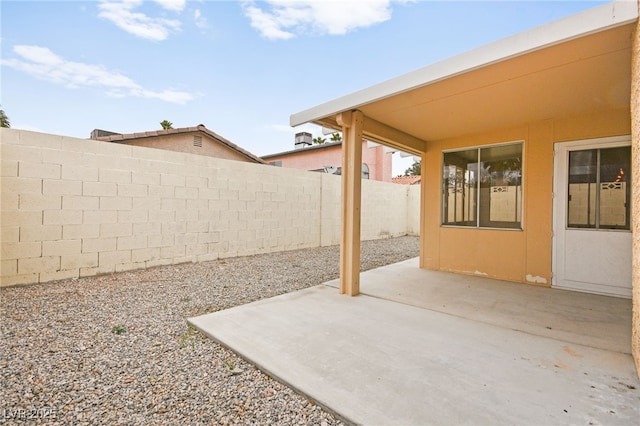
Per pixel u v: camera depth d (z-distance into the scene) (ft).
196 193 21.35
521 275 16.17
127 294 14.07
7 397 6.47
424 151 19.94
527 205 15.94
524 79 10.13
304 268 20.62
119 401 6.41
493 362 7.72
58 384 7.00
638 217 6.82
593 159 14.15
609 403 6.02
